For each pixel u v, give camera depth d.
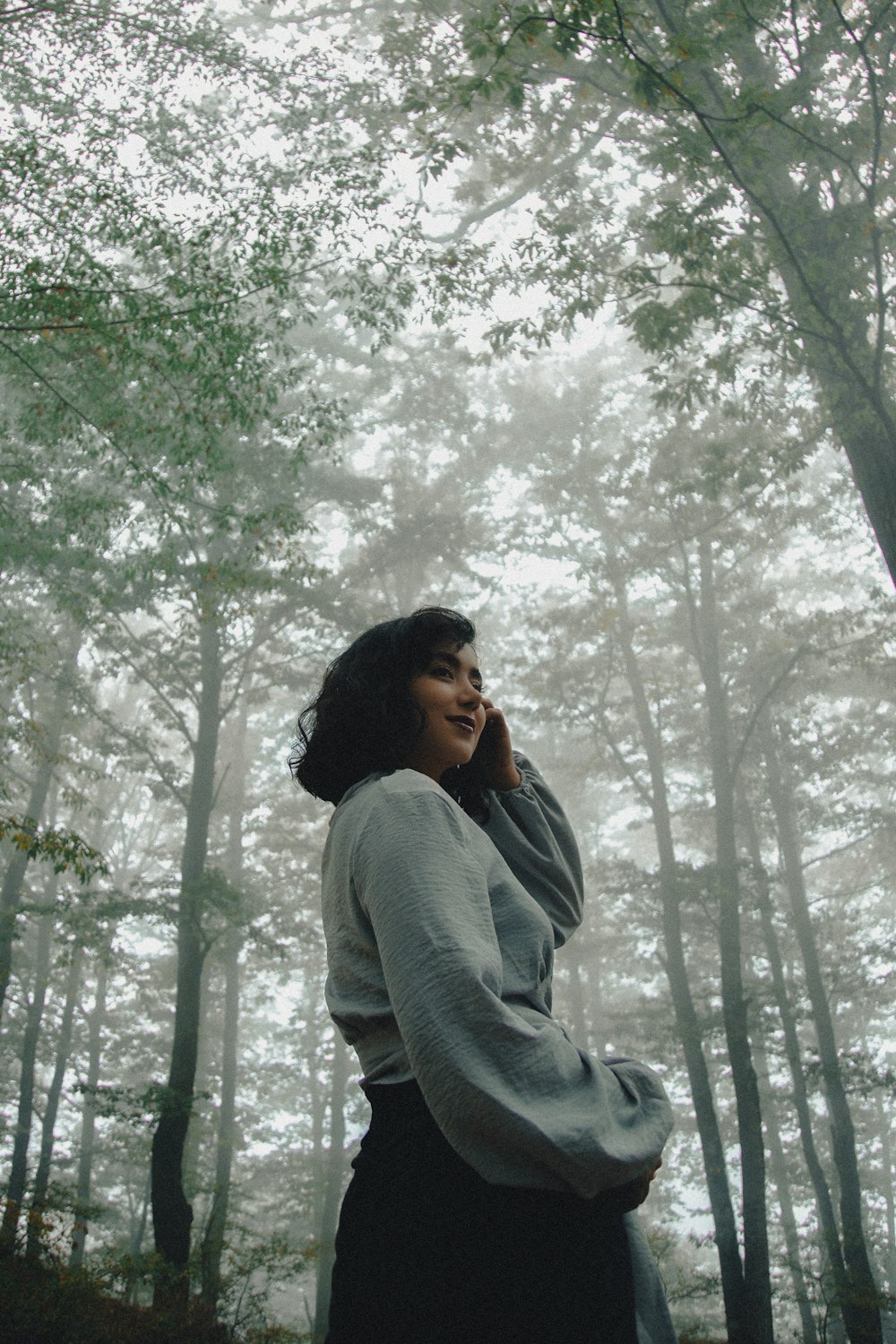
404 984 0.81
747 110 9.15
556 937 1.22
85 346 9.85
